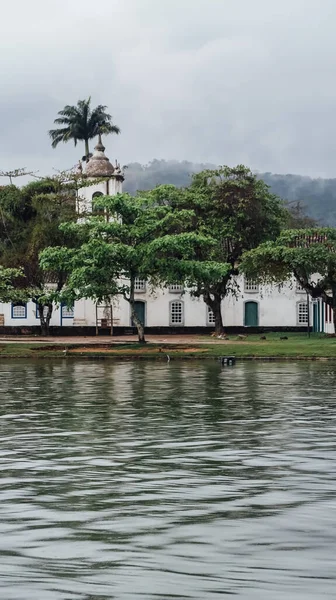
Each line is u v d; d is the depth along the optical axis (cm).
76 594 1053
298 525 1358
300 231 7819
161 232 7081
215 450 2050
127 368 5044
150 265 6694
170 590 1066
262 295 9594
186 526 1362
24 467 1848
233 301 9706
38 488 1641
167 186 8656
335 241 7756
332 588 1070
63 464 1881
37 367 5169
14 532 1334
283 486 1638
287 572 1133
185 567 1157
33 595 1051
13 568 1159
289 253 7406
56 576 1123
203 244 6862
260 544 1259
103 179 9462
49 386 3784
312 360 5803
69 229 6962
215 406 2961
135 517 1418
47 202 9569
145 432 2345
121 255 6612
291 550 1228
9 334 9481
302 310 9756
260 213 8600
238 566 1159
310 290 7788
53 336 9094
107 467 1844
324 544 1255
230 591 1061
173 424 2502
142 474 1766
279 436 2262
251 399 3194
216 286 8575
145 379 4169
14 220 10825
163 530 1340
